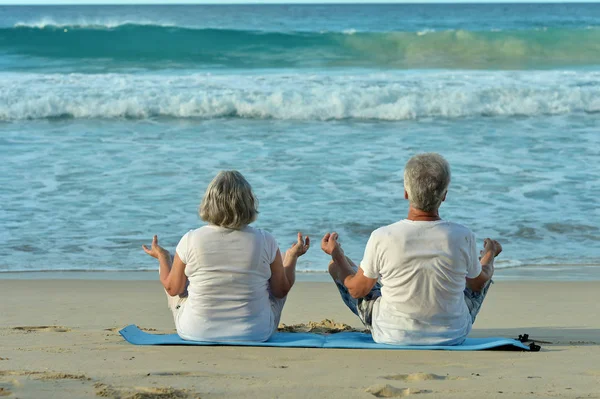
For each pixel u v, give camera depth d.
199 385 3.26
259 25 65.12
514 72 26.45
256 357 4.06
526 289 7.42
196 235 4.54
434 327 4.43
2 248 8.99
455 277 4.37
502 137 16.59
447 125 18.61
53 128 17.98
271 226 9.88
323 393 3.11
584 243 9.35
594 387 3.29
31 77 24.22
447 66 30.89
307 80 24.06
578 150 14.95
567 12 105.88
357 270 4.88
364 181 12.34
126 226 9.96
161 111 20.23
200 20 75.69
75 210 10.67
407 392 3.12
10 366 3.77
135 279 7.89
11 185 12.04
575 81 24.09
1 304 6.69
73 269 8.27
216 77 24.59
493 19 78.62
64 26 30.59
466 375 3.60
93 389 3.13
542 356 4.15
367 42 31.16
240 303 4.56
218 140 16.27
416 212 4.41
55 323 5.90
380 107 20.00
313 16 89.62
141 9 130.25
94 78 24.17
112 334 5.09
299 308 6.56
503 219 10.29
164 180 12.46
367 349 4.31
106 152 14.78
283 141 16.16
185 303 4.68
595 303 6.82
